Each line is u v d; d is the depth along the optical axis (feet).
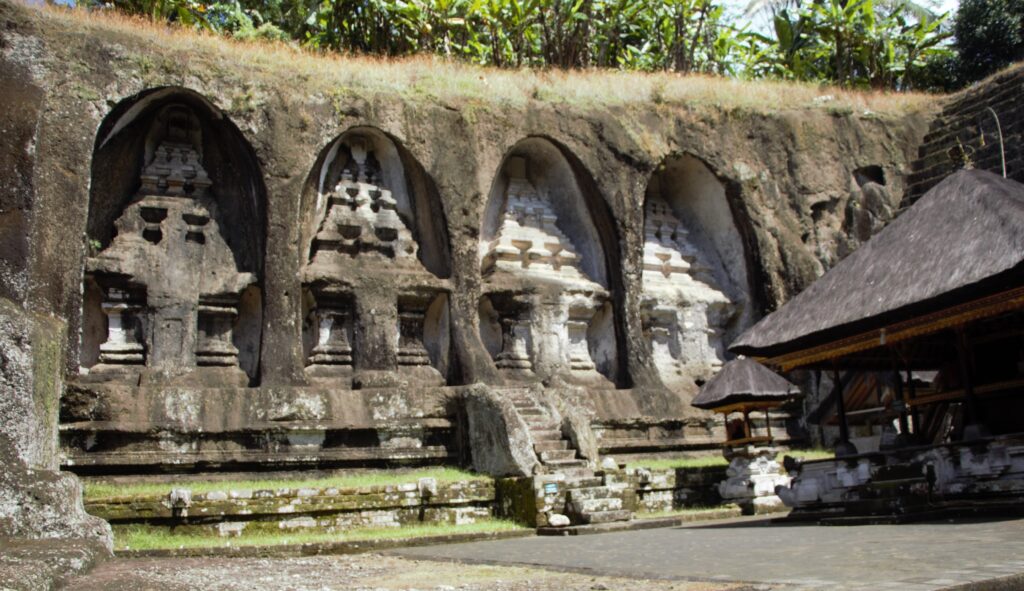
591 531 45.73
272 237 61.62
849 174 83.51
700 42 109.29
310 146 63.72
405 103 67.41
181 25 70.74
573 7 96.84
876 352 49.21
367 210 67.62
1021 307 36.58
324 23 93.20
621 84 79.30
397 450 58.44
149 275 60.13
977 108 83.76
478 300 67.56
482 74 75.00
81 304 54.95
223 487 49.24
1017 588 19.47
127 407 53.36
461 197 67.51
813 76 113.29
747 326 78.84
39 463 37.45
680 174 81.71
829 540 32.24
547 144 73.82
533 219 74.64
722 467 58.49
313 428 57.11
